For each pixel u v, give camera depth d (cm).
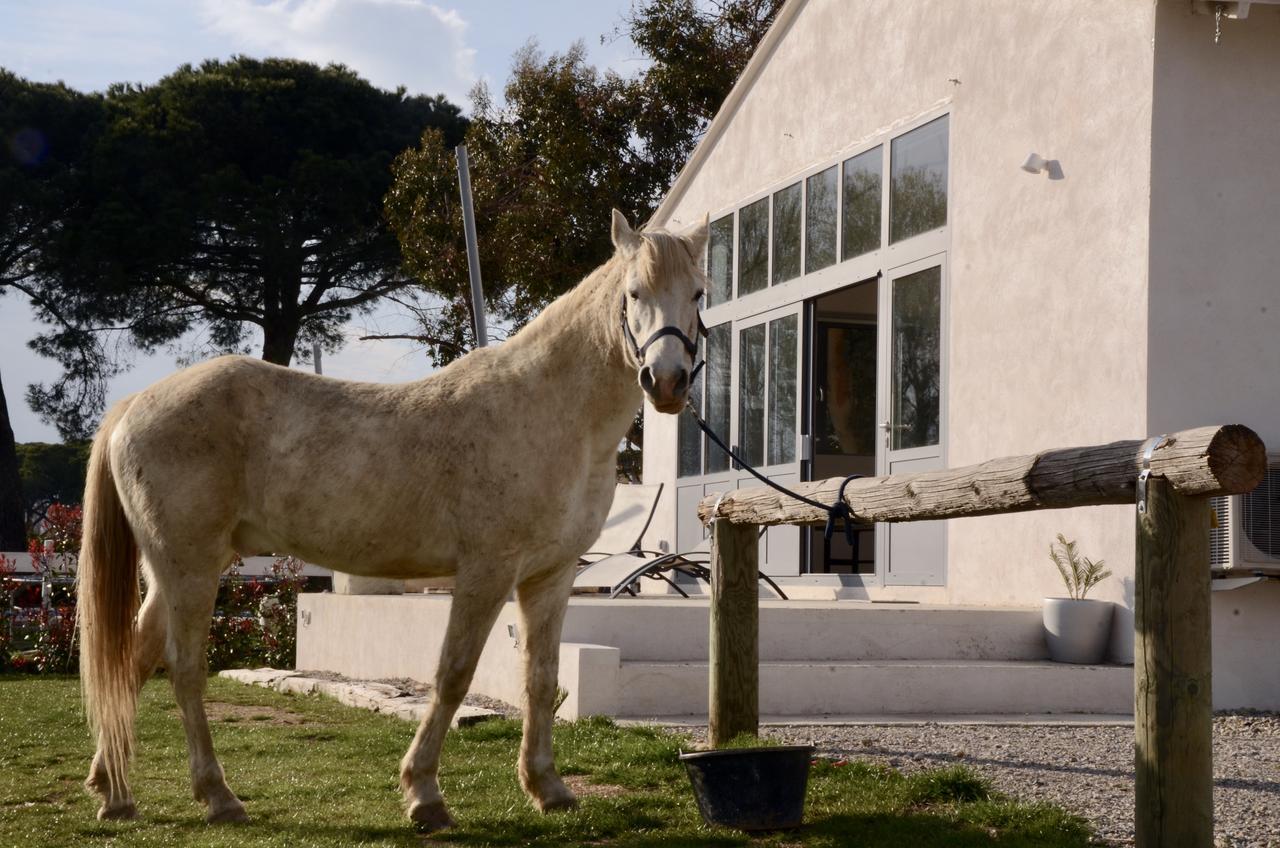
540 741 507
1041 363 925
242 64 3059
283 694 941
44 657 1231
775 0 2288
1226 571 814
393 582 1090
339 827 469
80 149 2877
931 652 830
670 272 455
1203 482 354
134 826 469
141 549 495
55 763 621
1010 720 734
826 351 1331
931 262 1057
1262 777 570
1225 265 847
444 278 2147
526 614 512
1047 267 925
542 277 2136
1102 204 879
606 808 496
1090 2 900
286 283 2880
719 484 1380
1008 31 983
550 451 482
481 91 2294
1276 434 841
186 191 2752
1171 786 367
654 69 2278
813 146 1242
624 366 485
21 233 2780
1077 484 404
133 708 504
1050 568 903
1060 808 482
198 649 489
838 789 527
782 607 816
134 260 2728
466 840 456
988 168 995
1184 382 835
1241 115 855
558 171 2177
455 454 480
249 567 1647
